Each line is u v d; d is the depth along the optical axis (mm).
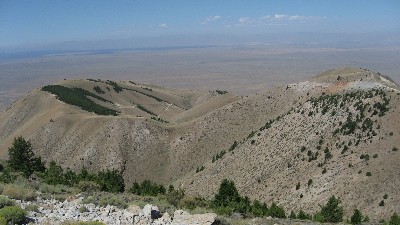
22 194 23078
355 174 77938
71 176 57500
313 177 83250
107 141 155375
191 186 109875
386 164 77188
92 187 38219
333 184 77438
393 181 72125
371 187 72625
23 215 17266
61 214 19453
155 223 19016
